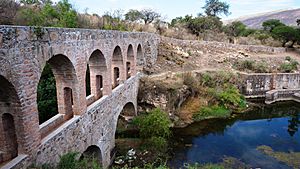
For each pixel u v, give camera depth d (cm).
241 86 3061
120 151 1731
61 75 1070
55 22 2047
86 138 1180
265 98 3072
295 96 3116
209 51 3703
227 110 2616
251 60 3534
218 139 2008
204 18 4734
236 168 1572
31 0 2317
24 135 770
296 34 4478
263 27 5588
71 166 888
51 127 986
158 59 3088
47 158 883
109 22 2927
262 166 1606
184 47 3578
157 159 1652
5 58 668
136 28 3481
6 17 1633
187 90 2409
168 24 4578
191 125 2258
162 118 1906
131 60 2041
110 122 1509
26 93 763
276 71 3419
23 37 733
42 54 825
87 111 1172
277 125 2364
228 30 5097
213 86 2750
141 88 2261
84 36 1105
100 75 1412
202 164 1603
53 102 1477
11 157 816
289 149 1853
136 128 2072
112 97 1512
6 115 784
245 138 2038
